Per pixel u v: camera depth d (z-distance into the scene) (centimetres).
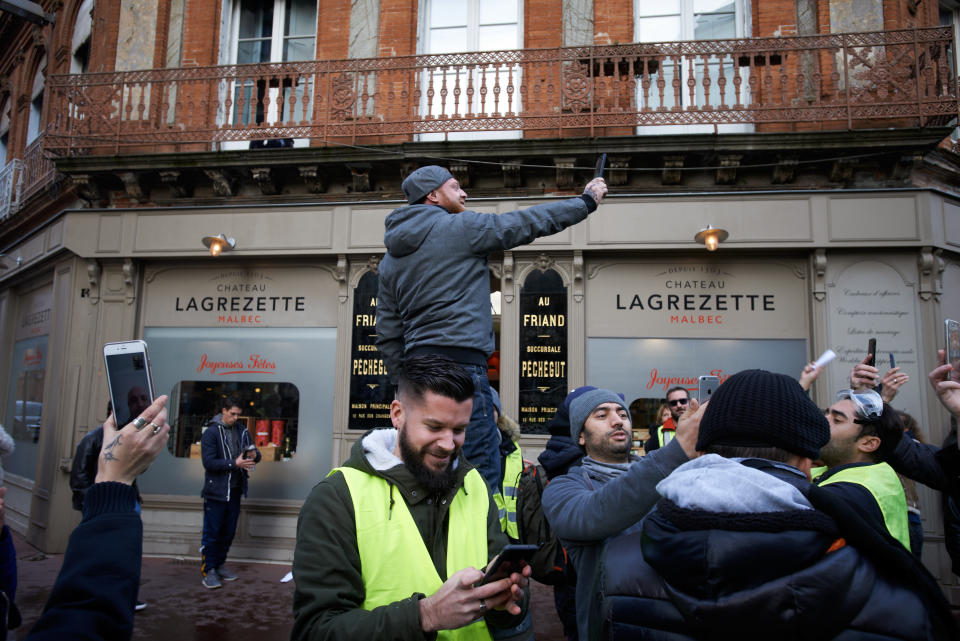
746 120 671
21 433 964
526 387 703
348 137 758
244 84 762
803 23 741
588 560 212
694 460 141
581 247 708
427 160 723
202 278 790
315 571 152
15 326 1045
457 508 173
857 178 706
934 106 648
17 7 1064
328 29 823
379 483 166
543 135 756
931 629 117
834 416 259
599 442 239
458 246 221
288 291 773
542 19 778
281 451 743
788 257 701
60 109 792
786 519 120
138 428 141
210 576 602
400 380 172
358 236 746
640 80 752
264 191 784
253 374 764
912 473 248
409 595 154
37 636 117
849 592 115
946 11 845
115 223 790
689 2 781
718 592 119
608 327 711
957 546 304
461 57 724
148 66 846
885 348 662
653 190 727
